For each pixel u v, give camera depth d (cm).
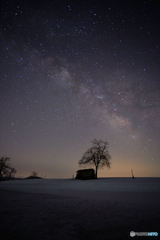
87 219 572
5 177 6019
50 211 704
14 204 888
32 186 2402
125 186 2048
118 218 579
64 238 412
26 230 468
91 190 1659
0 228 486
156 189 1630
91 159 5006
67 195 1276
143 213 646
